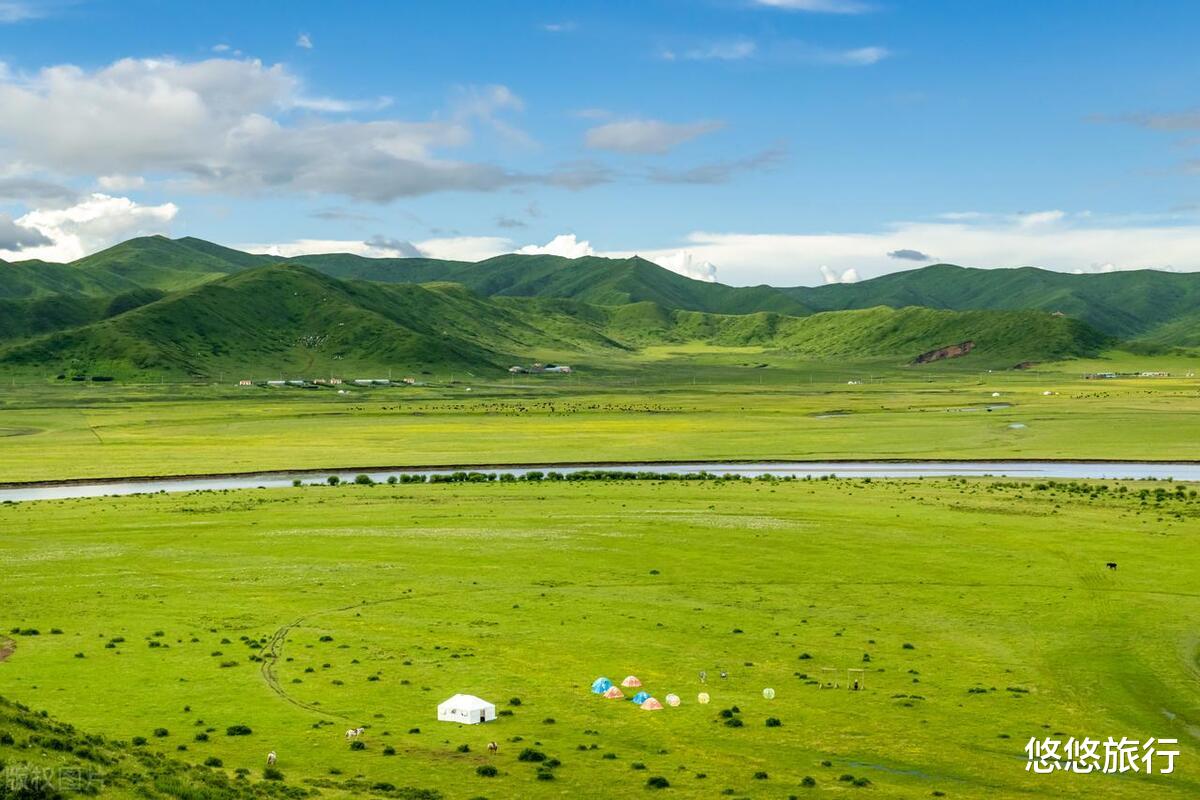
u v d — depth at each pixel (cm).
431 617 9744
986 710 7325
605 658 8425
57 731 5600
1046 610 10206
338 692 7444
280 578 11375
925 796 5788
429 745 6412
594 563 12206
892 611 10162
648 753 6378
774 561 12338
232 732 6512
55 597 10475
